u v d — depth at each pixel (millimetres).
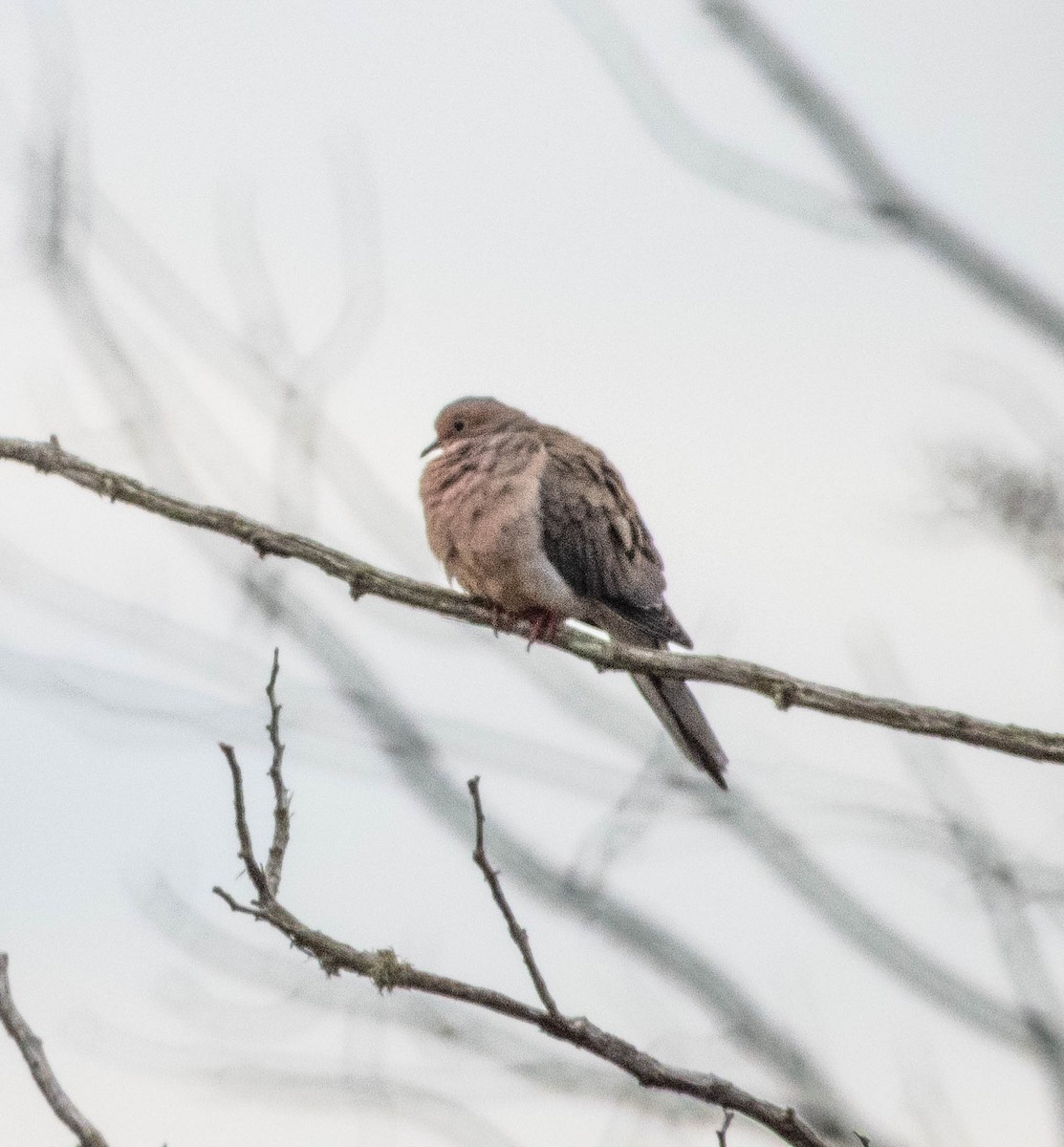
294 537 10578
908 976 9445
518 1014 7812
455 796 10773
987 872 9453
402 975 7801
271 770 8281
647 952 9977
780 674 9734
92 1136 6652
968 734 9227
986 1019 9156
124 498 10469
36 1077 6711
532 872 10367
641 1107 9266
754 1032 9516
